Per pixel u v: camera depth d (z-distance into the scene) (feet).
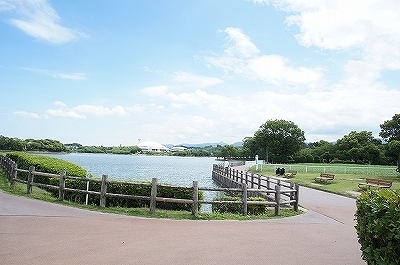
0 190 43.65
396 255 13.15
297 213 41.57
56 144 369.91
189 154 624.59
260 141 292.81
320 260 21.04
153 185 34.60
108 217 30.86
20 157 70.79
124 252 20.31
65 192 42.78
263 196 61.05
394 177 118.21
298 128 287.69
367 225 15.47
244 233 27.78
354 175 124.88
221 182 109.81
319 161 302.25
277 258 21.03
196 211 34.78
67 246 20.88
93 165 224.94
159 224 29.32
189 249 21.84
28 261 17.74
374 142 304.09
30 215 29.25
